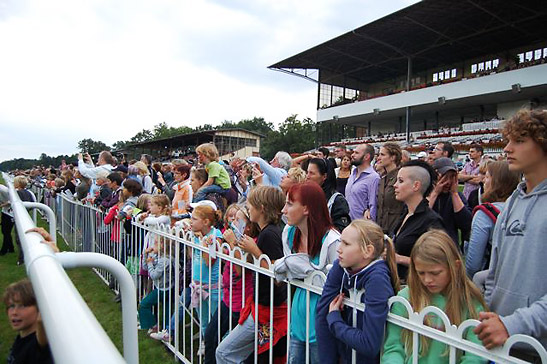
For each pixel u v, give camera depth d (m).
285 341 2.59
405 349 1.60
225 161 8.68
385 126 36.84
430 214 2.54
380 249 1.72
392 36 26.19
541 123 1.65
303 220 2.24
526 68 21.70
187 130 81.50
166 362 3.40
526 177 1.75
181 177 5.50
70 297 0.76
